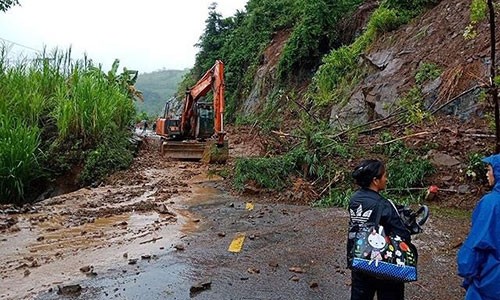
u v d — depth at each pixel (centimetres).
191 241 651
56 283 494
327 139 1041
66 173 1296
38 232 702
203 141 1659
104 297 457
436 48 1282
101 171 1298
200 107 1666
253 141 1914
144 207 865
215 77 1525
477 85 1012
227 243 641
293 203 905
